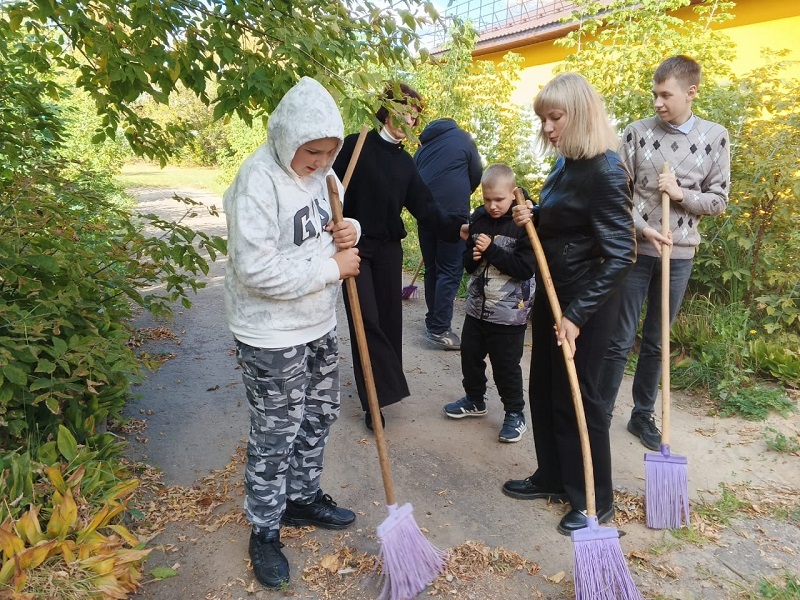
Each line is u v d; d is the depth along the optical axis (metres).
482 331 3.43
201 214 12.15
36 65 3.50
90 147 10.85
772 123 4.37
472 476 3.12
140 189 16.47
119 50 2.84
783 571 2.40
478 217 3.37
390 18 2.85
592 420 2.57
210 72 3.14
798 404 3.74
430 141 4.88
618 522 2.74
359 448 3.39
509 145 7.11
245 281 1.96
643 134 3.29
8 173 3.11
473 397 3.71
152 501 2.82
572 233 2.49
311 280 2.05
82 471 2.27
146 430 3.52
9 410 2.48
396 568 2.20
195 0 3.00
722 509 2.79
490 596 2.29
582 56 5.77
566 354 2.38
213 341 5.10
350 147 3.29
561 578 2.38
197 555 2.47
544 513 2.82
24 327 2.27
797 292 4.25
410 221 8.45
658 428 3.51
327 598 2.27
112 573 1.97
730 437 3.46
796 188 4.07
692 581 2.36
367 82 2.67
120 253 2.96
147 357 2.86
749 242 4.31
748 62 6.55
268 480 2.27
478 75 7.86
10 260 2.47
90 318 2.83
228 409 3.82
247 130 15.07
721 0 6.50
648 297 3.40
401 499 2.91
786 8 6.12
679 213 3.25
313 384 2.41
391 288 3.50
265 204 1.94
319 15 3.01
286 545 2.55
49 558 1.96
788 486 2.98
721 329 4.19
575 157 2.38
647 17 5.47
